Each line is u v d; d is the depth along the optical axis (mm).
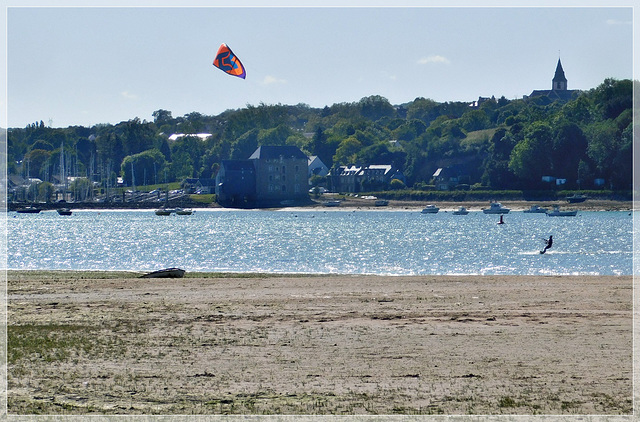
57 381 90375
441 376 92375
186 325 122375
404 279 178875
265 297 151000
